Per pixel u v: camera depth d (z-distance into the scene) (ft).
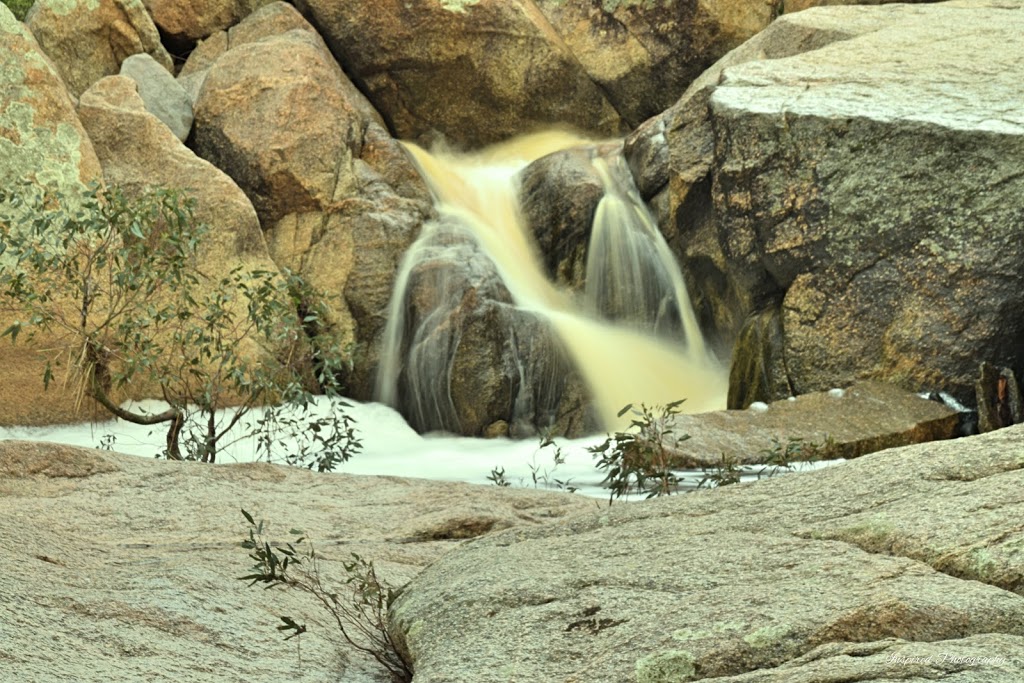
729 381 62.64
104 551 22.56
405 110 88.48
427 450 62.13
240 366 43.01
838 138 58.90
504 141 88.69
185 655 16.51
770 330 60.49
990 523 13.20
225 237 67.56
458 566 16.72
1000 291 55.36
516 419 65.98
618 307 73.20
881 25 73.87
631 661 12.05
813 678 10.60
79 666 15.05
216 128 74.74
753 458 49.26
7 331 44.34
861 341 57.82
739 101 61.87
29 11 79.41
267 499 29.19
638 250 73.00
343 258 71.61
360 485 31.40
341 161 73.87
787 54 75.10
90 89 71.67
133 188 67.87
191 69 83.97
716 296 69.51
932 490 14.80
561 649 12.91
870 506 14.90
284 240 72.13
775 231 60.13
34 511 25.88
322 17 87.15
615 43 88.94
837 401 55.36
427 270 68.90
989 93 59.36
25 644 15.39
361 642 18.61
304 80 74.74
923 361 56.39
